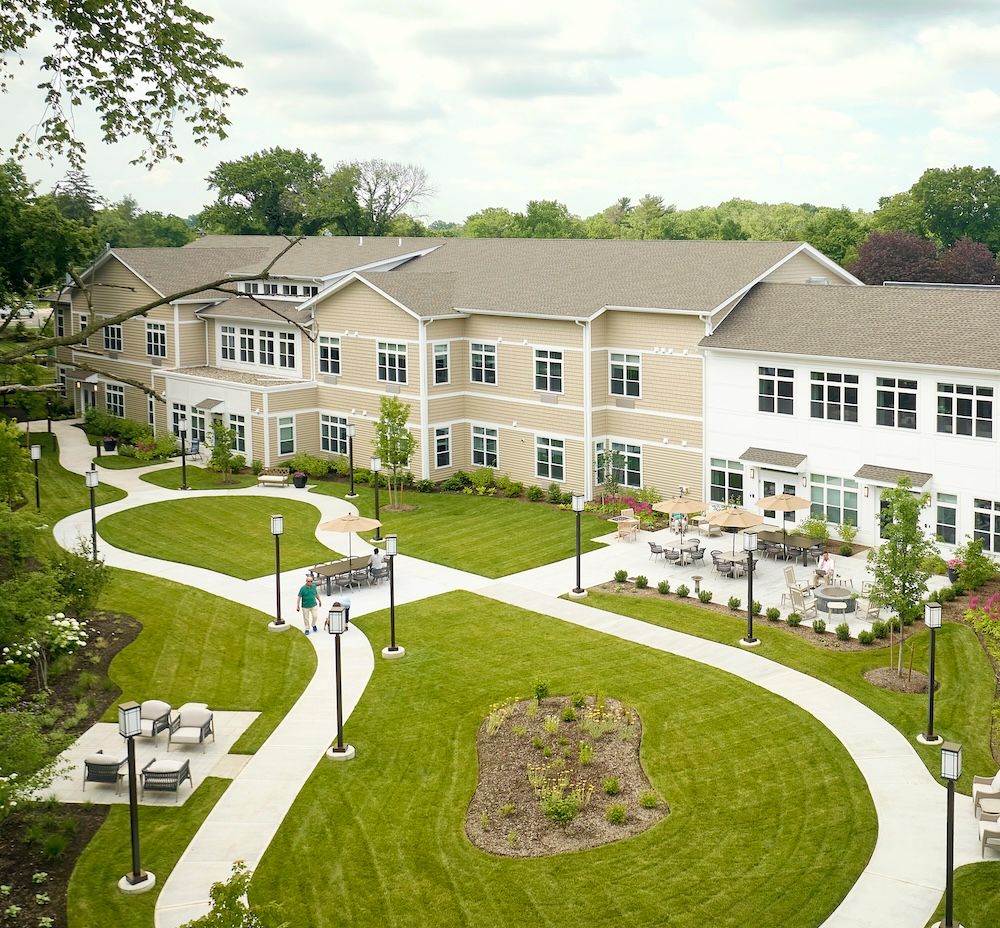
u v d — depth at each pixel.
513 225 130.00
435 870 20.94
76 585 33.34
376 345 54.06
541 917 19.33
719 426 45.03
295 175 107.38
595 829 22.22
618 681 29.66
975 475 37.78
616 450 49.03
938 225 108.62
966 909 19.20
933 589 35.78
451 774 24.80
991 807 21.69
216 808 23.59
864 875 20.30
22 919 19.64
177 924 19.53
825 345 41.12
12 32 13.80
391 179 118.12
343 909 19.80
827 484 41.97
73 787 24.62
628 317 47.41
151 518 48.03
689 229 158.62
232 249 72.12
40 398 45.09
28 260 60.34
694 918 19.12
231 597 37.59
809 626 33.56
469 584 38.56
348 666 31.38
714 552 39.00
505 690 29.33
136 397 66.75
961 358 37.53
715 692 28.75
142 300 64.94
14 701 27.44
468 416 53.91
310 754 26.05
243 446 57.91
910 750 25.25
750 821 22.31
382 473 53.94
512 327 50.91
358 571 39.09
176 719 27.33
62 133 14.29
